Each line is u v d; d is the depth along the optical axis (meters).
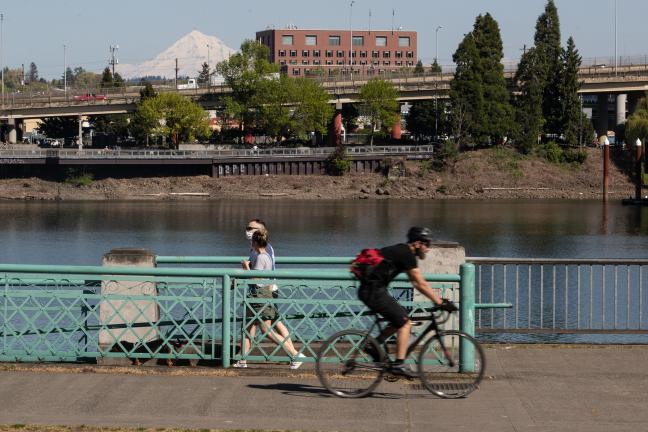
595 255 83.12
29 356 16.50
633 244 91.69
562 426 12.98
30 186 156.50
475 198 162.50
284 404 14.02
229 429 12.77
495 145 176.62
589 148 175.75
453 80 170.88
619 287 47.31
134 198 156.62
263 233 17.84
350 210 136.88
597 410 13.72
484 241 94.81
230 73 177.62
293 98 171.62
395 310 14.13
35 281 16.23
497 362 16.50
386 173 169.25
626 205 144.88
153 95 176.50
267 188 163.00
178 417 13.34
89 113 179.75
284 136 189.25
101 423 13.02
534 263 19.31
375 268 14.04
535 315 39.16
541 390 14.78
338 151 167.88
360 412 13.64
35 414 13.44
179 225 112.75
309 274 15.73
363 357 15.02
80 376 15.48
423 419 13.31
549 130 178.88
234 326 16.17
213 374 15.66
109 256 17.27
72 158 156.75
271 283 16.12
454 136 172.75
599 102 183.75
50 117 190.88
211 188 161.75
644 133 162.38
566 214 128.50
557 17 184.25
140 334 17.22
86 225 111.88
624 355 17.05
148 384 15.05
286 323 16.34
